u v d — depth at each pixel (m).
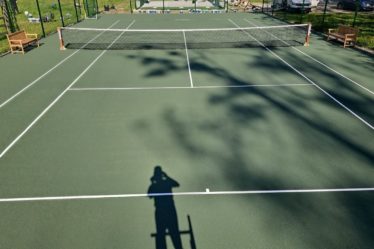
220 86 11.52
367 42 17.55
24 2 38.75
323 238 4.98
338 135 8.04
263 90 11.09
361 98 10.34
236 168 6.74
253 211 5.56
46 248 4.84
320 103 9.98
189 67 13.84
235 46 17.59
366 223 5.26
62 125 8.70
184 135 8.11
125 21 27.14
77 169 6.77
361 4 31.27
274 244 4.88
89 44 18.30
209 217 5.45
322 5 37.97
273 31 22.11
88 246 4.87
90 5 30.47
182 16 30.22
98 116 9.23
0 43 18.33
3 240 4.98
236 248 4.82
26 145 7.71
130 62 14.62
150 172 6.65
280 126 8.53
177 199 5.88
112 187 6.21
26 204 5.76
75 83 11.95
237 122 8.78
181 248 4.83
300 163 6.89
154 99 10.41
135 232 5.14
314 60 14.72
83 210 5.62
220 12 32.94
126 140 7.90
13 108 9.77
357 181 6.29
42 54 16.14
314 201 5.78
